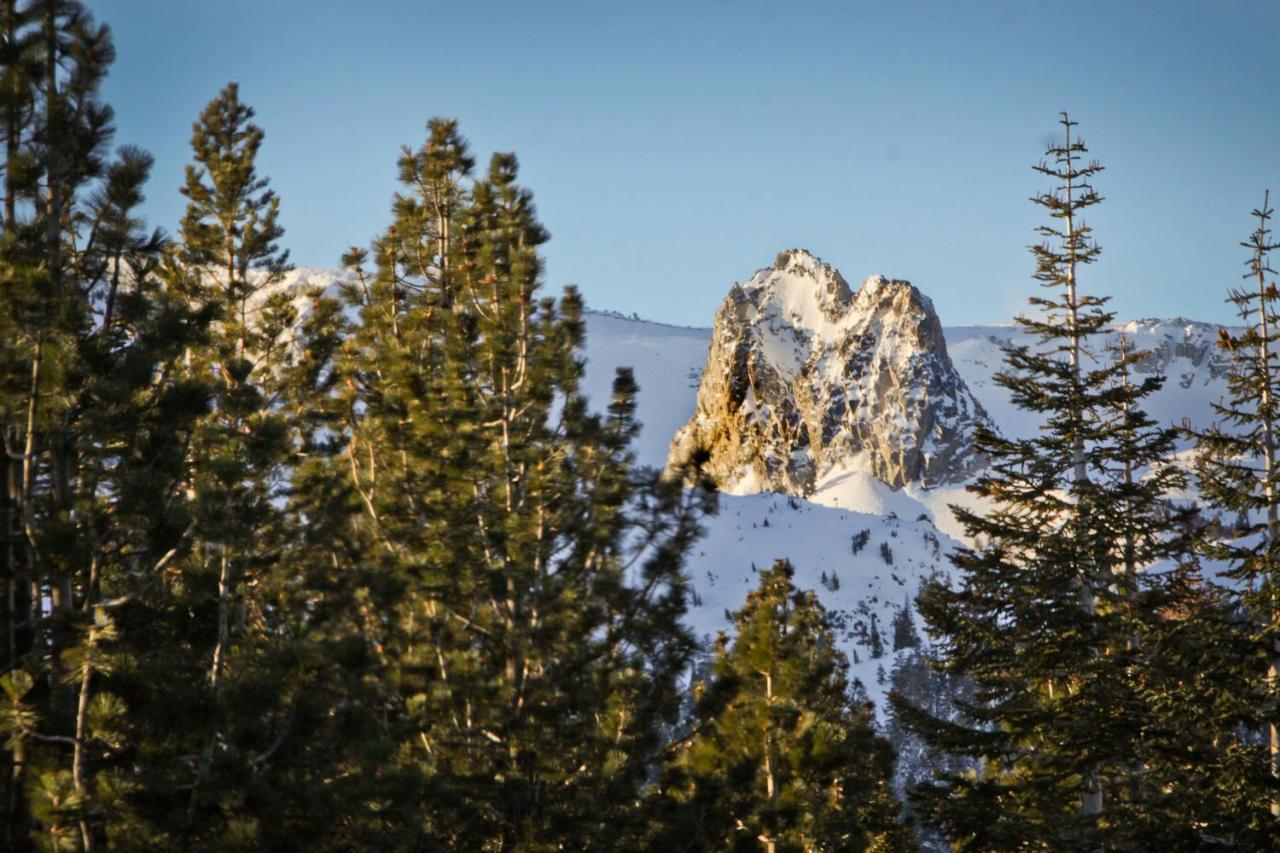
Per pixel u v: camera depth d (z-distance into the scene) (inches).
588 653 3499.0
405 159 4288.9
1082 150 4448.8
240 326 3774.6
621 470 3673.7
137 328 2458.2
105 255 2516.0
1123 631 4035.4
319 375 3892.7
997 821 3897.6
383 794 2659.9
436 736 3282.5
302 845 2342.5
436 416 3644.2
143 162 2513.5
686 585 3614.7
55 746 2143.2
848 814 4210.1
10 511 2335.1
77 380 2226.9
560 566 3612.2
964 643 4207.7
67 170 2480.3
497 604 3567.9
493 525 3516.2
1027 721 4052.7
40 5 2480.3
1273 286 3575.3
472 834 3189.0
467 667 3312.0
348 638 2444.6
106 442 2257.6
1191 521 4082.2
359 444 3919.8
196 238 3905.0
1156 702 3678.6
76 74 2474.2
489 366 3732.8
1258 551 3567.9
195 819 2194.9
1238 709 3523.6
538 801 3267.7
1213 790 3602.4
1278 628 3459.6
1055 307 4411.9
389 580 3166.8
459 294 4050.2
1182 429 3786.9
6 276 2186.3
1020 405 4387.3
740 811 3299.7
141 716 2158.0
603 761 3380.9
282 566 3139.8
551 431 3759.8
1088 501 4148.6
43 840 2025.1
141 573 2325.3
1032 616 4097.0
